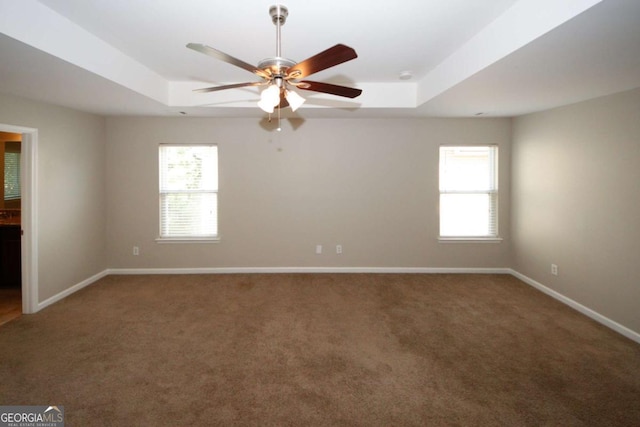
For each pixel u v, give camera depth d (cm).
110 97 341
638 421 196
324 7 216
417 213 490
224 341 291
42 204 364
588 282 347
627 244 304
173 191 483
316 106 395
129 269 485
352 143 484
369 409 208
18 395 218
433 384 232
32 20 207
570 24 178
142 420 197
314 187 488
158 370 247
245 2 210
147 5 214
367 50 288
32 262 350
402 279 465
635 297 296
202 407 208
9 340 291
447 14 226
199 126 476
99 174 462
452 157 490
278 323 327
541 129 417
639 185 293
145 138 473
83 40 249
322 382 234
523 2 206
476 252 493
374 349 279
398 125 483
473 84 291
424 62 319
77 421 196
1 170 516
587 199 348
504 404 212
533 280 436
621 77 268
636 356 267
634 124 298
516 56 225
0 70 255
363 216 491
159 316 343
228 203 486
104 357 264
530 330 314
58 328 315
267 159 484
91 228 447
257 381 235
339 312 354
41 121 362
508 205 486
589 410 206
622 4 158
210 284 443
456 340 295
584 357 266
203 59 311
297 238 493
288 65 190
